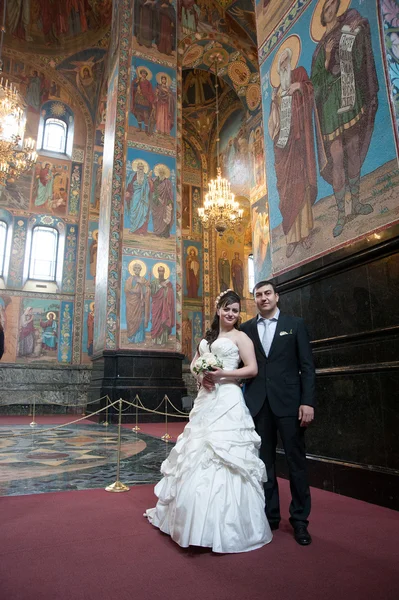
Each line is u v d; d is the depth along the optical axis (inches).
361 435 151.7
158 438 327.6
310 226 194.1
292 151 213.6
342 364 164.2
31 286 687.7
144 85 551.5
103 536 111.2
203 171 885.8
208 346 126.6
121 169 515.2
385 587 82.4
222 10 661.3
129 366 466.3
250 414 120.6
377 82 164.2
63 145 767.7
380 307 150.7
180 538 101.4
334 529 117.1
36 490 164.1
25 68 749.3
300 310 192.2
